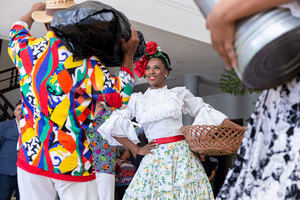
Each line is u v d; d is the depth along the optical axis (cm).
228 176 116
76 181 160
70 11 155
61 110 159
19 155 163
